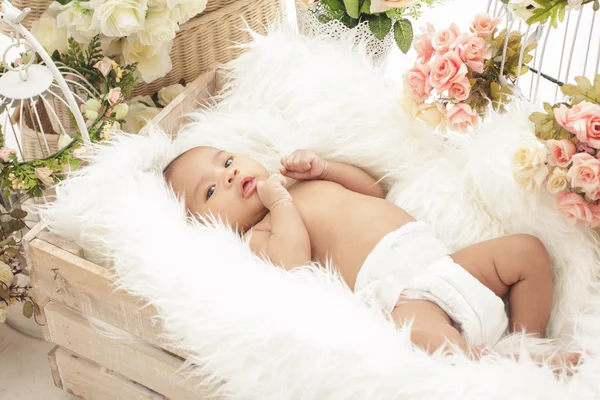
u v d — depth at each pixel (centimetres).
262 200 131
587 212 113
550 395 93
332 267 127
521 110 128
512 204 125
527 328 117
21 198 164
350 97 142
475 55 125
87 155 129
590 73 202
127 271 112
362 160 142
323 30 166
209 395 111
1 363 149
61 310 126
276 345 100
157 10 146
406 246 122
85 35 144
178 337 109
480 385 93
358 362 96
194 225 125
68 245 118
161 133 139
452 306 113
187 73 172
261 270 111
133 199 121
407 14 171
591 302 117
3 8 111
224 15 164
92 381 134
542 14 102
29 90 116
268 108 151
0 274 137
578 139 110
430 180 135
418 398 94
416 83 131
